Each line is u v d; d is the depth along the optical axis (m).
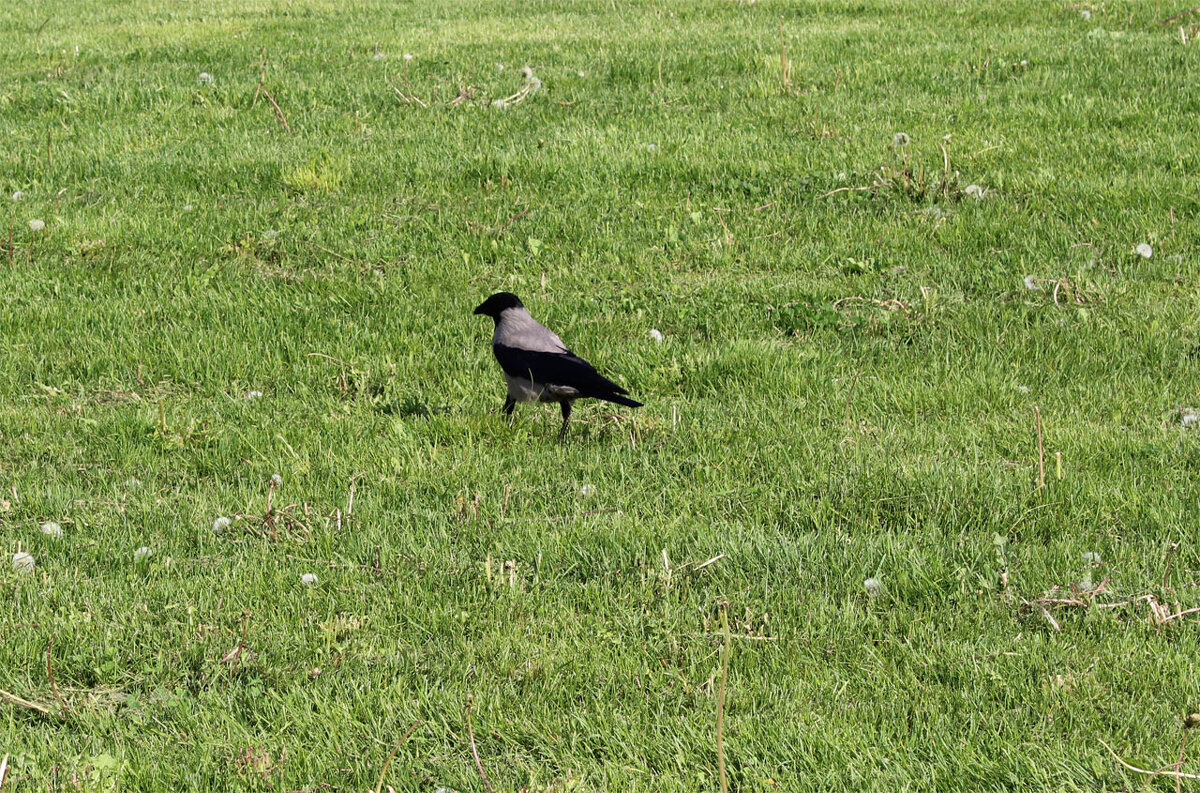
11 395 8.34
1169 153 12.40
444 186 12.26
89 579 6.03
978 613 5.62
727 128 13.76
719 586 5.96
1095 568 5.98
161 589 5.89
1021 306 9.61
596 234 11.16
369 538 6.42
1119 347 8.85
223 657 5.41
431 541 6.39
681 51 16.91
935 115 13.88
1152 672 5.12
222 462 7.37
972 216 11.21
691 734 4.85
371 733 4.93
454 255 10.83
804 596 5.87
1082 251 10.50
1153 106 13.91
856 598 5.87
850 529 6.49
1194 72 15.05
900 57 16.27
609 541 6.29
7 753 4.55
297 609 5.79
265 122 14.36
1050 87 14.81
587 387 7.36
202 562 6.24
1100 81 14.91
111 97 15.13
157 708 5.11
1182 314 9.30
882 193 11.79
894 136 13.12
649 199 11.91
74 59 17.56
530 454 7.45
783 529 6.54
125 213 11.65
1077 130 13.27
